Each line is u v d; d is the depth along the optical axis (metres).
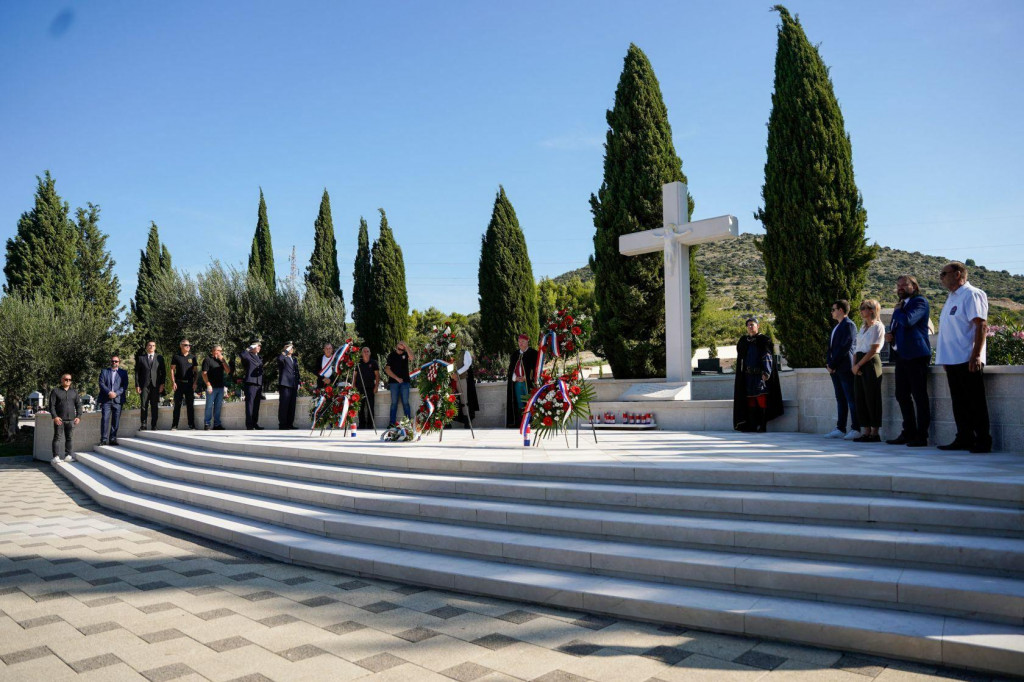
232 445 10.45
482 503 6.31
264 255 33.50
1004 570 3.94
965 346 6.59
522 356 12.68
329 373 12.45
